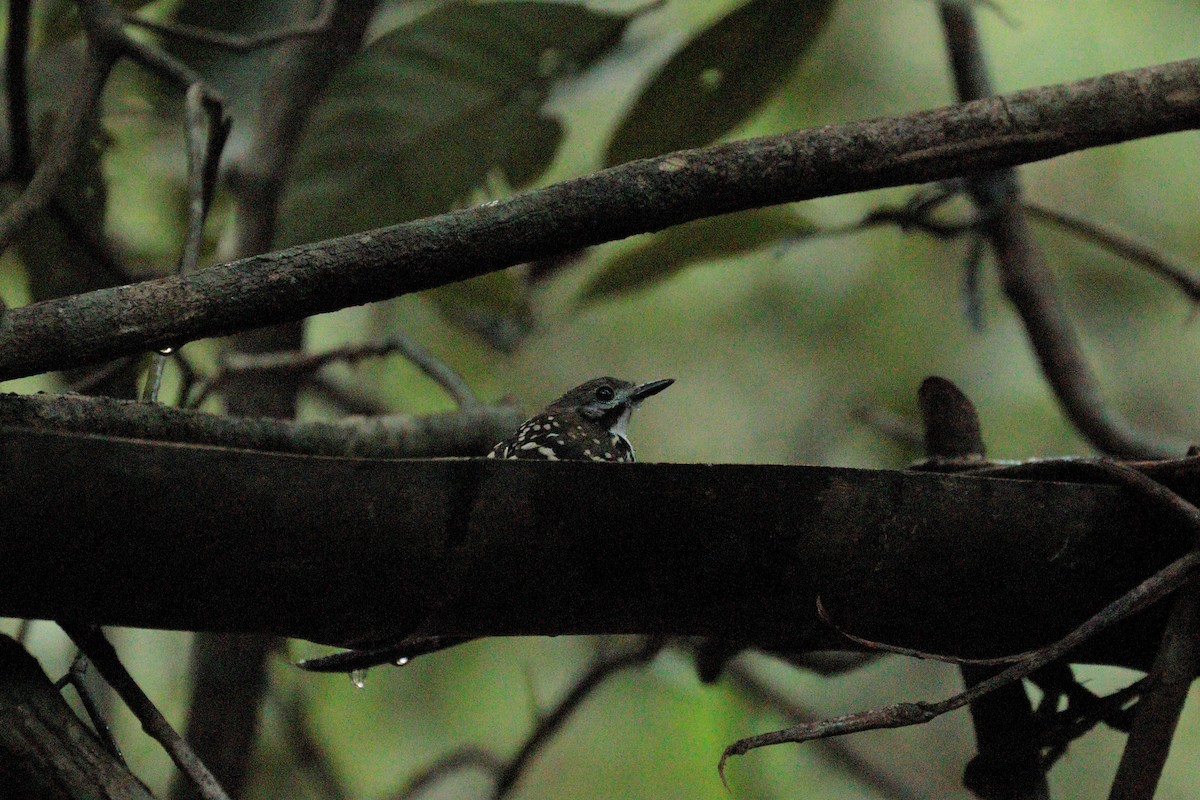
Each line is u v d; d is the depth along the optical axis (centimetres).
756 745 330
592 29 644
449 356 1102
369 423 584
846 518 360
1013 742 396
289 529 327
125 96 776
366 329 1078
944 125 377
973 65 700
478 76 652
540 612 352
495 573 342
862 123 377
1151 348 1208
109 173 872
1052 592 379
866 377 1170
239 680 687
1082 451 1110
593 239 366
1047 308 691
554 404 883
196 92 521
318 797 908
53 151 488
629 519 346
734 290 1195
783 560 359
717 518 351
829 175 373
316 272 351
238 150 810
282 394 712
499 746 1079
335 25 743
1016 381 1134
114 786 317
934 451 462
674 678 953
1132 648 397
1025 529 371
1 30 797
